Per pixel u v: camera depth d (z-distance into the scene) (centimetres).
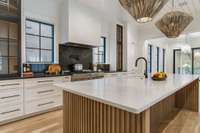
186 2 416
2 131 256
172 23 291
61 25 440
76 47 495
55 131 255
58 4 440
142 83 219
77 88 178
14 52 335
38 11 400
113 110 148
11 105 294
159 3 191
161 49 995
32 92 325
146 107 114
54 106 364
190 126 257
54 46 440
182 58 996
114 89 172
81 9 440
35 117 321
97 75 471
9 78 291
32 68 396
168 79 271
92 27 474
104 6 456
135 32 692
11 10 324
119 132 143
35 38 410
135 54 692
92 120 170
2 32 328
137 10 196
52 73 396
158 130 244
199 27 544
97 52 579
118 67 639
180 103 354
